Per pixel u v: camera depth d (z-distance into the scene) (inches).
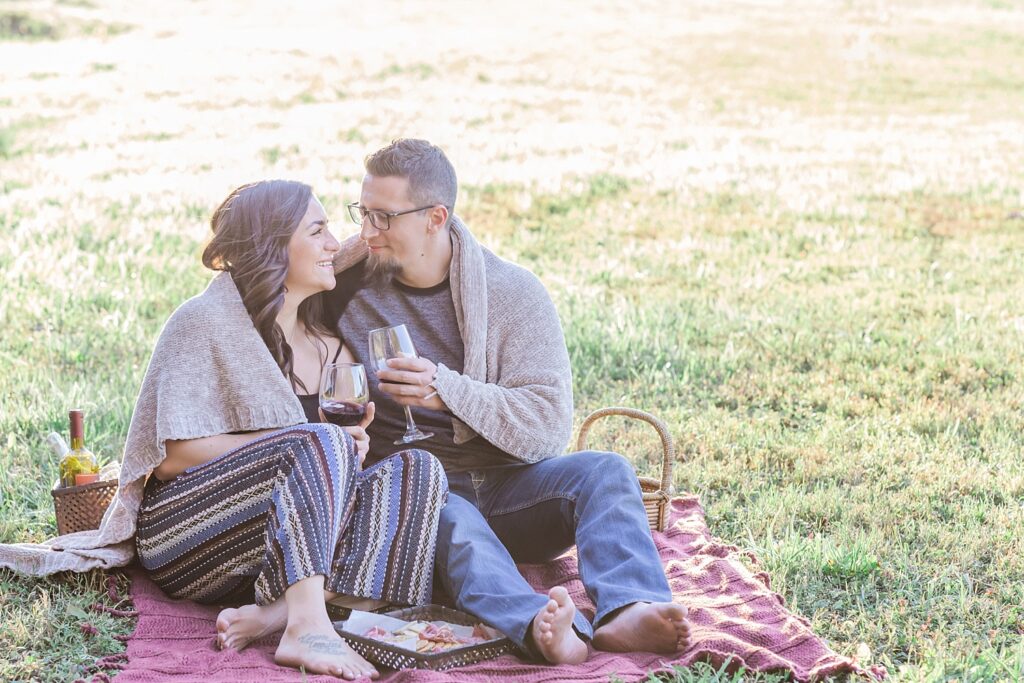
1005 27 1428.4
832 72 1151.6
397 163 167.2
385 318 173.8
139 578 160.7
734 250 501.0
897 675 143.2
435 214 168.9
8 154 729.6
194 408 153.6
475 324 169.2
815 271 454.3
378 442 172.9
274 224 158.4
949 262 470.9
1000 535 189.0
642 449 236.8
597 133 821.9
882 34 1380.4
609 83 1074.1
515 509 165.2
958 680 139.6
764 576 168.7
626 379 302.7
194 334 155.6
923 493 211.8
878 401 278.1
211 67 1116.5
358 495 149.3
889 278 438.0
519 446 164.1
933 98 1034.7
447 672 133.6
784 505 206.5
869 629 156.3
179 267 437.4
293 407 158.1
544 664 138.3
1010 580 172.7
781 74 1138.0
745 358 311.9
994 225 547.2
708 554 179.8
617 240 523.2
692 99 1002.7
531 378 169.5
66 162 691.4
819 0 1689.2
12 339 323.9
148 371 156.0
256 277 157.8
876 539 187.8
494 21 1556.3
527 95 999.6
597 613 142.5
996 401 271.4
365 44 1284.4
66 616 147.4
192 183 620.4
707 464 227.9
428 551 149.2
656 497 185.6
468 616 144.7
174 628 147.4
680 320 356.8
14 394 262.4
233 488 147.3
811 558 179.8
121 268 409.7
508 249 503.5
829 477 223.9
